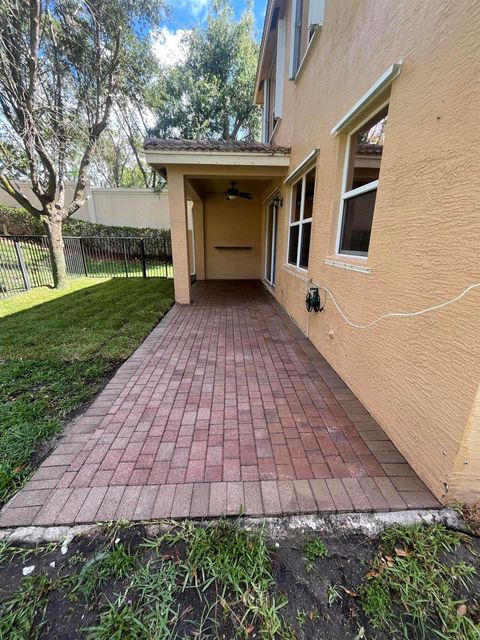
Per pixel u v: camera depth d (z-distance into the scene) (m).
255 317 5.54
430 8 1.72
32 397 2.83
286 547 1.51
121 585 1.34
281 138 6.14
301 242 4.87
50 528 1.58
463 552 1.48
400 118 2.05
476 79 1.40
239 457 2.07
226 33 14.29
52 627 1.20
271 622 1.21
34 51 5.79
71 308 6.14
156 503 1.72
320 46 3.70
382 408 2.36
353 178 3.25
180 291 6.52
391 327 2.21
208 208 9.78
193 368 3.44
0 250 7.45
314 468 1.98
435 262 1.73
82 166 8.05
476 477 1.65
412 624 1.21
